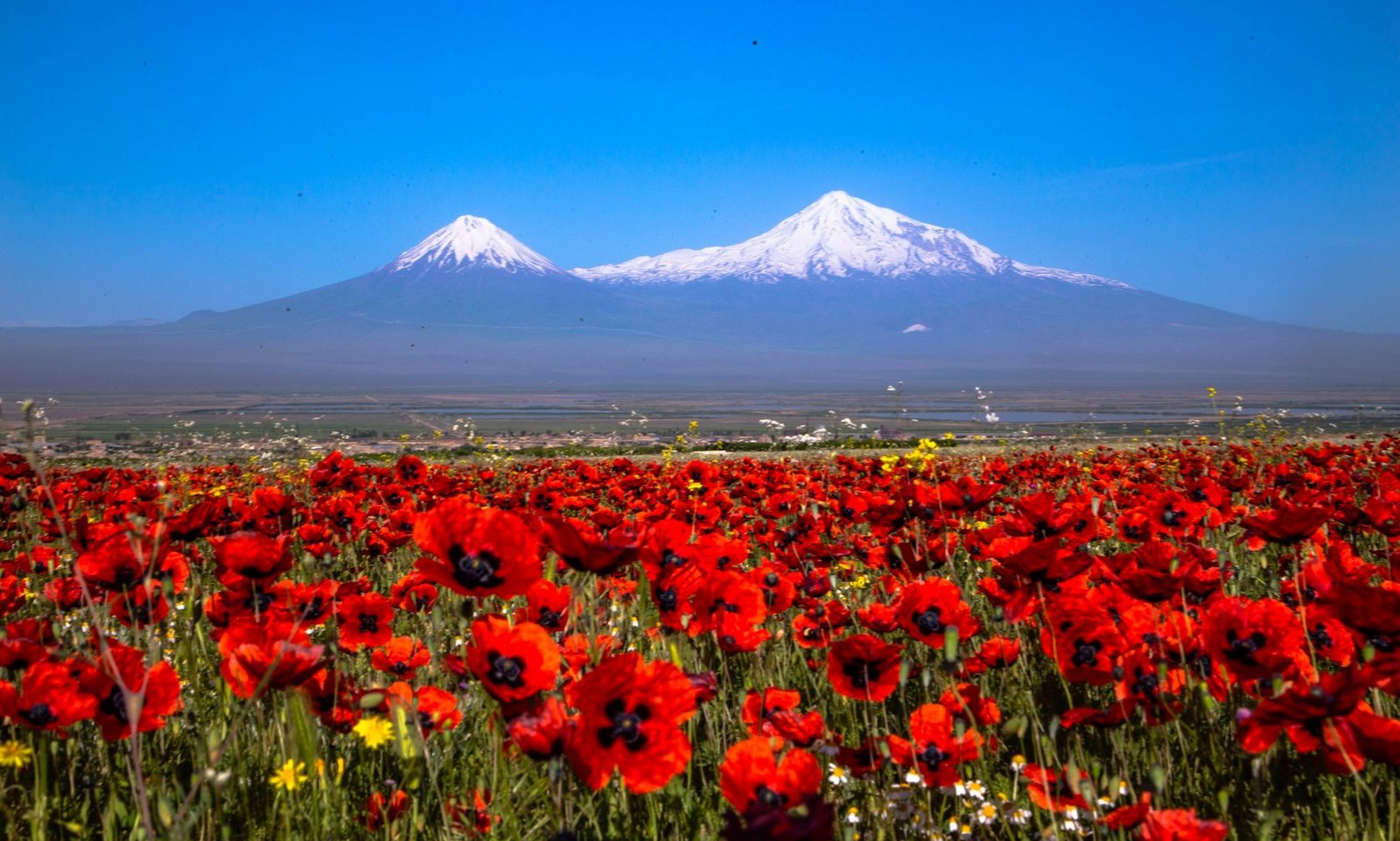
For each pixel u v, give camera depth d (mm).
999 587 3850
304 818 2734
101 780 3240
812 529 6336
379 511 7598
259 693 2410
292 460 12680
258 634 2727
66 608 4102
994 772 3352
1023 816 2877
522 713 2256
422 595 4645
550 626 3535
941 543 4672
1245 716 2459
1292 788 3154
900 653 3260
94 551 3430
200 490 9797
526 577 2547
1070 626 3424
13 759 2480
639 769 2141
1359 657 3512
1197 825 2086
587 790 2924
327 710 3004
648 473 10859
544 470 11344
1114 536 6660
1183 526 5523
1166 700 3156
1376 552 6469
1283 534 3525
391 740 3131
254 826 2783
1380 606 2719
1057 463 12672
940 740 2973
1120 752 3217
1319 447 12539
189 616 3402
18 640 3049
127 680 2738
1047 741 2869
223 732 3139
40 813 2572
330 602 3814
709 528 6207
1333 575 3562
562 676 3221
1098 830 2641
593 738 2150
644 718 2193
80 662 2814
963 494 4797
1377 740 2352
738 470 10703
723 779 2279
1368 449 12797
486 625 2334
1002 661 3949
